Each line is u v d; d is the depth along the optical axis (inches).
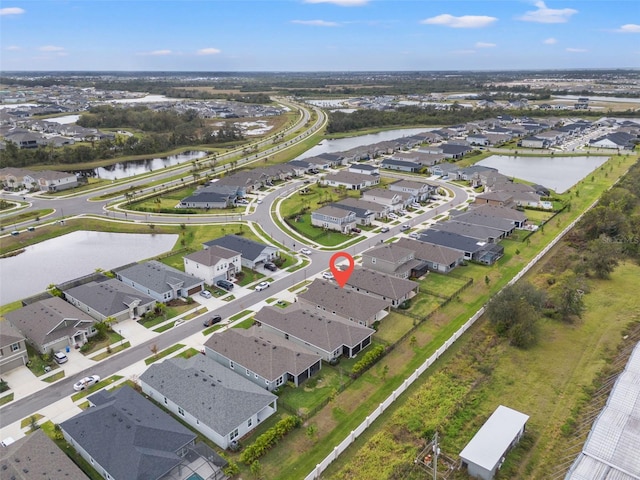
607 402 1684.3
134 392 1857.8
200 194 4795.8
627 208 4126.5
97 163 6860.2
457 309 2669.8
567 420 1769.2
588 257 3053.6
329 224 4037.9
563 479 1499.8
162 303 2706.7
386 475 1535.4
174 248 3673.7
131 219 4338.1
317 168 6299.2
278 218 4350.4
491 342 2301.9
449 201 4909.0
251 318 2573.8
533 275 3065.9
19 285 3117.6
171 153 7672.2
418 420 1780.3
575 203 4697.3
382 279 2827.3
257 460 1576.0
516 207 4554.6
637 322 2450.8
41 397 1955.0
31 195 5177.2
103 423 1641.2
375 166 6373.0
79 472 1482.5
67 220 4284.0
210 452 1595.7
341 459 1608.0
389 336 2411.4
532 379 2021.4
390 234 3922.2
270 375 1973.4
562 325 2453.2
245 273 3169.3
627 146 7450.8
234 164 6501.0
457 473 1549.0
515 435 1636.3
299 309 2450.8
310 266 3284.9
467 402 1873.8
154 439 1576.0
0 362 2097.7
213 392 1808.6
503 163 6865.2
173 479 1481.3
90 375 2096.5
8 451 1549.0
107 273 3058.6
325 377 2082.9
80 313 2455.7
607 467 1398.9
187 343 2337.6
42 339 2219.5
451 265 3230.8
